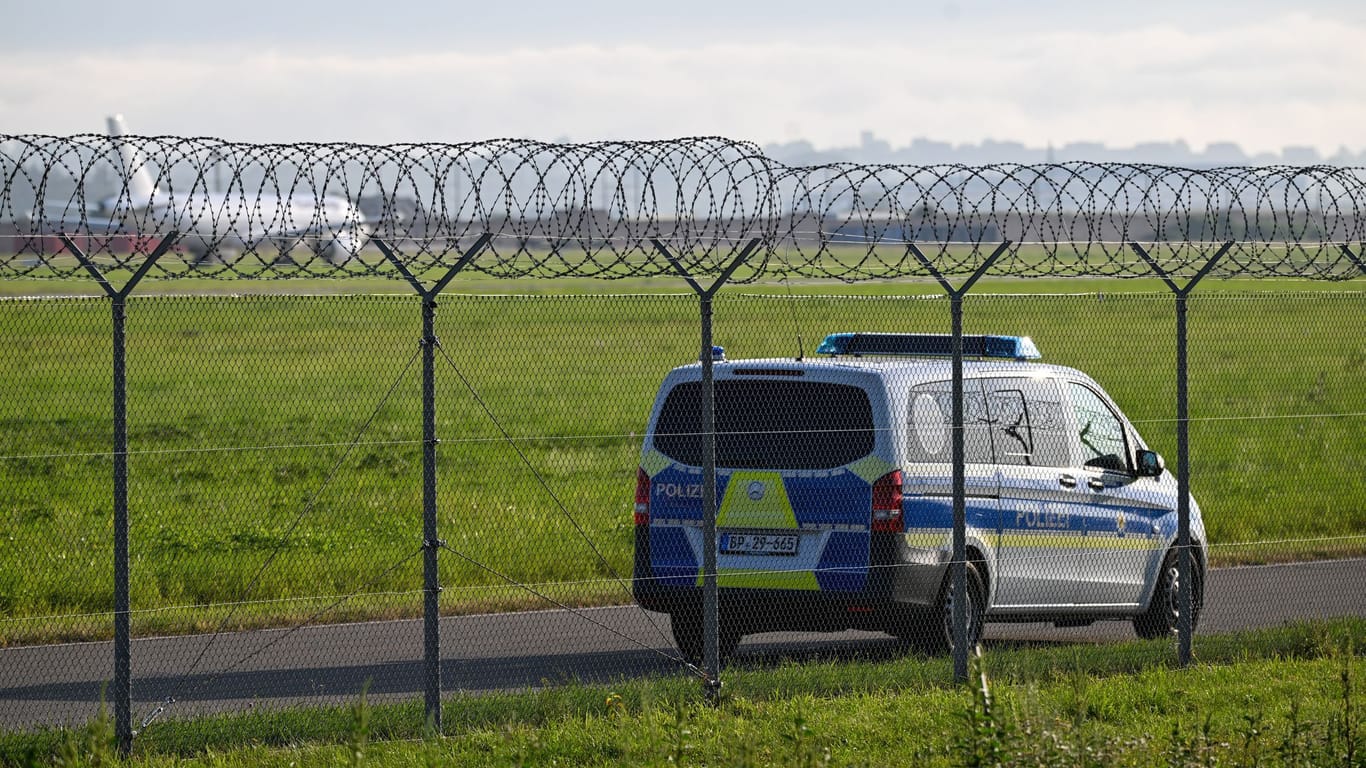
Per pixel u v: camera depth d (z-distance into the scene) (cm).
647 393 9475
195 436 7725
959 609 3534
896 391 3925
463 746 2998
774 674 3616
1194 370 11194
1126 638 4719
